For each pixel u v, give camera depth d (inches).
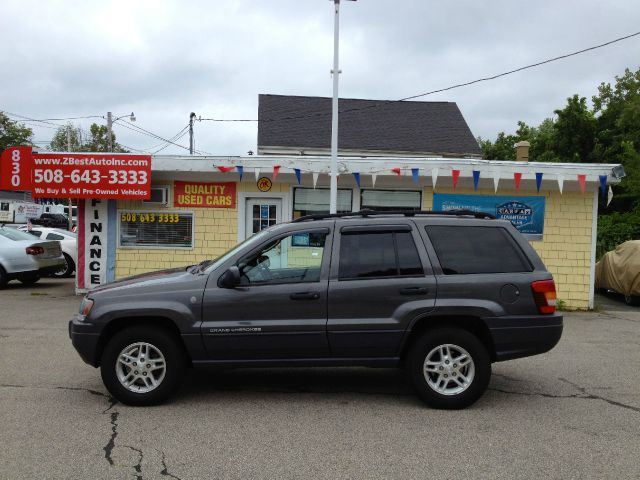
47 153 477.1
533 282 216.2
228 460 165.6
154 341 212.7
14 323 381.1
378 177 486.0
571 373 271.4
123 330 212.7
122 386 212.4
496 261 219.1
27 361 280.5
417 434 188.2
